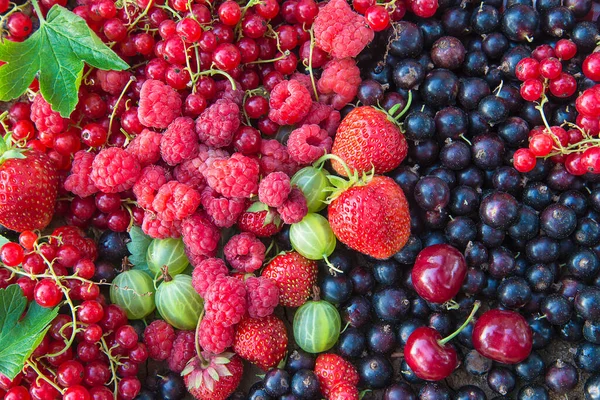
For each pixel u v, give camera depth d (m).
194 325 0.34
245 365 0.35
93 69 0.35
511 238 0.34
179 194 0.32
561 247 0.34
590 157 0.33
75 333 0.32
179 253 0.34
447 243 0.34
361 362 0.33
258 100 0.34
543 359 0.34
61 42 0.33
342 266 0.34
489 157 0.34
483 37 0.35
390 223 0.32
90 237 0.36
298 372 0.33
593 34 0.34
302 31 0.35
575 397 0.34
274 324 0.33
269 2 0.34
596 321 0.32
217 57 0.33
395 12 0.35
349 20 0.33
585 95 0.33
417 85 0.35
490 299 0.34
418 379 0.33
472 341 0.33
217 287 0.32
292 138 0.33
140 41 0.34
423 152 0.34
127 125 0.34
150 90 0.33
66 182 0.33
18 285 0.32
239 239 0.33
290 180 0.34
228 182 0.32
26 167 0.32
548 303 0.33
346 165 0.32
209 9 0.35
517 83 0.35
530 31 0.34
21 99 0.36
